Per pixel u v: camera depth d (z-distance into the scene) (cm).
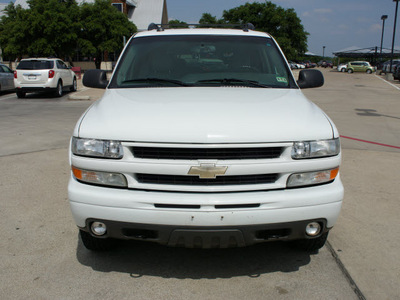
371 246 339
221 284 281
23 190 470
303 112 277
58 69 1588
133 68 364
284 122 257
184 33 401
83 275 291
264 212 246
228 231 247
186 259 315
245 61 370
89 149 252
